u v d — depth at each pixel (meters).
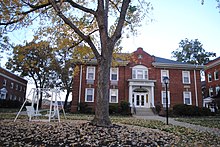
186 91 25.59
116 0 10.78
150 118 17.50
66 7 10.18
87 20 11.00
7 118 12.10
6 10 8.68
